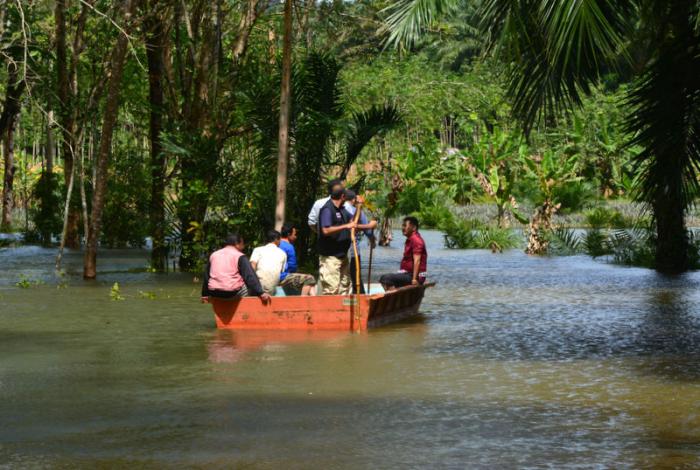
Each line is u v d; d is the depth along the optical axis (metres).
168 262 27.67
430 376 10.72
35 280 22.45
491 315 16.22
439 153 58.62
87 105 28.52
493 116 61.12
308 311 14.44
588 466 7.12
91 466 7.18
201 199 25.52
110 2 27.45
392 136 58.03
